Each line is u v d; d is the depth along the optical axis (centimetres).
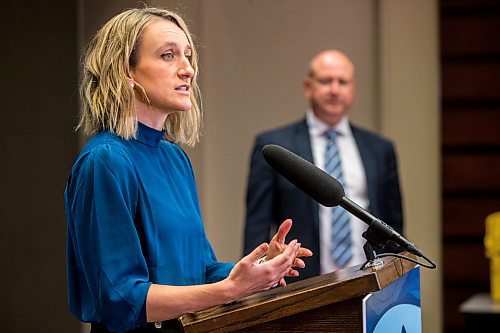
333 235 939
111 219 457
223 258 1263
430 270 1196
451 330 1270
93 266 457
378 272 393
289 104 1266
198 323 400
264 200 955
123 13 508
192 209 516
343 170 973
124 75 492
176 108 498
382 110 1220
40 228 1055
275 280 437
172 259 488
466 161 1270
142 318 442
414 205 1210
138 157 495
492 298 1097
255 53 1270
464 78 1270
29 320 1055
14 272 1059
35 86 1048
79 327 1047
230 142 1267
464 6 1266
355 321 389
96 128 503
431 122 1210
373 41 1247
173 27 503
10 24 1052
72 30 1034
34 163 1053
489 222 1105
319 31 1261
